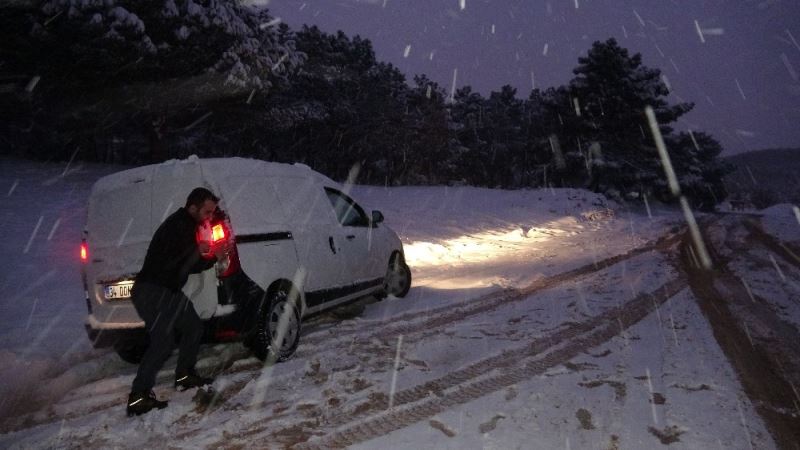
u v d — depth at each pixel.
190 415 4.36
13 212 14.30
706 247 15.72
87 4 16.89
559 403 4.40
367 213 8.21
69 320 7.54
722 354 5.63
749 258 13.29
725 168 53.75
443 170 50.34
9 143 24.80
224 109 24.75
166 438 3.96
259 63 22.97
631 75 43.69
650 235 20.56
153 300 4.51
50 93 20.12
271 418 4.24
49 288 9.08
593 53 44.66
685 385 4.75
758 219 28.00
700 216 34.72
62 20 17.06
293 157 40.22
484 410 4.30
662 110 43.09
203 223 4.77
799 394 4.62
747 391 4.64
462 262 14.23
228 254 5.27
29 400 4.91
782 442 3.73
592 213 29.11
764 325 6.89
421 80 50.28
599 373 5.09
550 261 13.78
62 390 5.23
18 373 5.50
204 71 21.20
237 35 21.75
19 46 17.75
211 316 5.18
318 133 40.72
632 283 9.86
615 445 3.68
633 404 4.35
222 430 4.03
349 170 44.12
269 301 5.63
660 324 6.89
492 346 6.07
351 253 7.30
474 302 8.59
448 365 5.47
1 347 6.27
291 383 5.02
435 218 22.42
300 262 6.16
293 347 5.90
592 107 44.03
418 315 7.70
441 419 4.14
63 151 26.22
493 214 25.41
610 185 42.56
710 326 6.79
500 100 69.62
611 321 7.10
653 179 43.09
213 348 6.20
